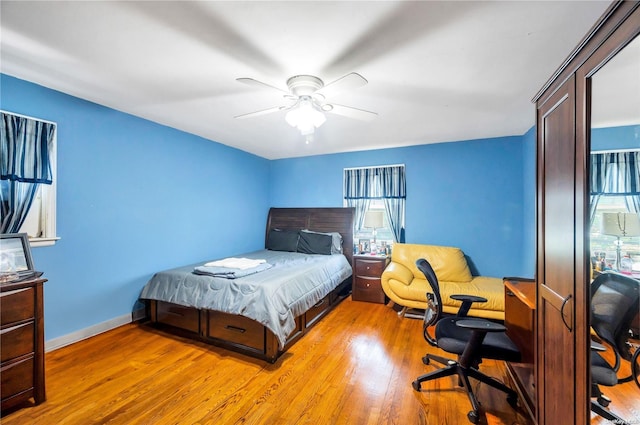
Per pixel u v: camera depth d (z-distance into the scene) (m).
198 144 3.80
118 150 2.88
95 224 2.72
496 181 3.83
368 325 3.16
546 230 1.36
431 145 4.16
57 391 1.92
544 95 1.39
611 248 1.00
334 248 4.34
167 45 1.72
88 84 2.27
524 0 1.31
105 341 2.64
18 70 2.05
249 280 2.62
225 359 2.39
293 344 2.70
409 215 4.29
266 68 1.97
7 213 2.18
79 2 1.35
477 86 2.25
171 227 3.45
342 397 1.92
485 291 3.14
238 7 1.38
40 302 1.80
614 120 0.97
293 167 5.08
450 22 1.47
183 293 2.78
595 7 1.35
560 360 1.22
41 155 2.33
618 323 1.01
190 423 1.67
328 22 1.49
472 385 2.08
